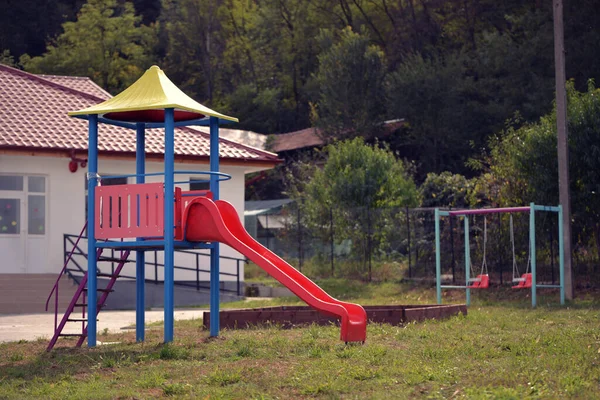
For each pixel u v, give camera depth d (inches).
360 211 1035.3
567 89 920.9
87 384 340.5
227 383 334.6
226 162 935.0
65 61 2206.0
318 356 397.1
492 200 950.4
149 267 891.4
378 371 343.0
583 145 861.8
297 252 1171.9
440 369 345.4
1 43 2305.6
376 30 2298.2
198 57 2532.0
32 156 862.5
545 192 879.1
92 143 481.1
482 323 546.3
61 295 818.8
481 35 1996.8
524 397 282.0
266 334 502.0
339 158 1180.5
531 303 742.5
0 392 329.1
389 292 889.5
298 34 2511.1
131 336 536.4
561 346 404.8
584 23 1572.3
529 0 1871.3
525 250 908.0
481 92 1686.8
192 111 465.4
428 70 1755.7
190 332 536.4
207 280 948.6
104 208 475.2
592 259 896.3
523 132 943.7
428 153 1782.7
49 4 2425.0
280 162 965.8
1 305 775.1
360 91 1829.5
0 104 922.1
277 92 2401.6
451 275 949.2
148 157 892.6
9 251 865.5
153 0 2758.4
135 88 484.7
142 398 308.7
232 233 469.7
